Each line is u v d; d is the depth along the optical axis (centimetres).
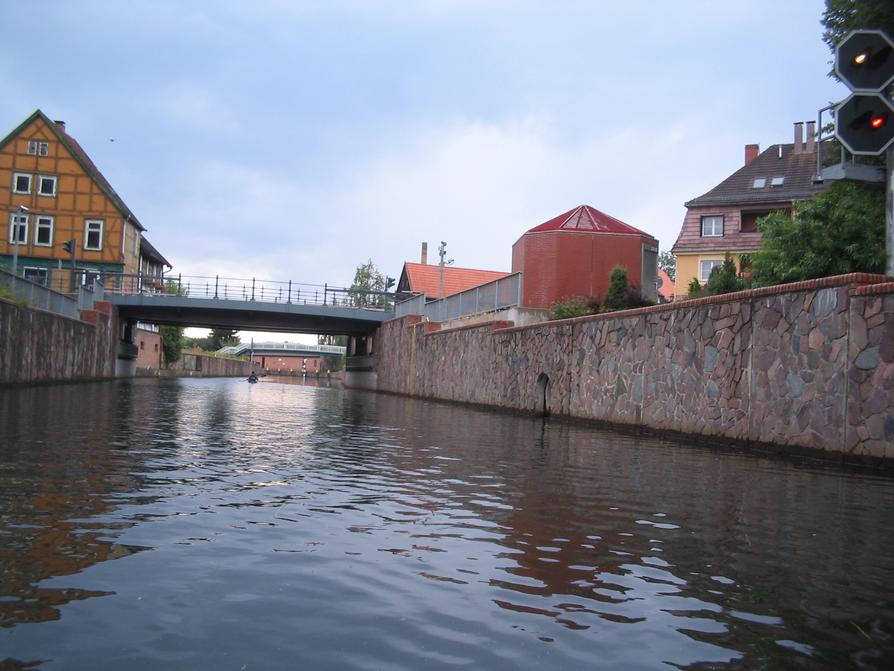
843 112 954
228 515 470
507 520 480
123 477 600
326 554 382
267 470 688
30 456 700
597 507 536
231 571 346
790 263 1273
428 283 5209
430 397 3059
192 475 631
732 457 930
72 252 3788
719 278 1841
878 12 1207
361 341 5422
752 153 4138
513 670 244
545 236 2777
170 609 291
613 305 2288
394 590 325
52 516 443
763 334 1028
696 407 1184
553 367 1795
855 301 859
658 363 1311
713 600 324
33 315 2492
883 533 468
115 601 298
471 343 2503
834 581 356
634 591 334
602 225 2820
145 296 4078
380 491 583
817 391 916
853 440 851
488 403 2273
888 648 272
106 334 3797
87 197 4775
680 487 650
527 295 2781
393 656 252
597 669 247
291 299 4278
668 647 269
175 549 381
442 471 716
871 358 832
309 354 10731
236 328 5197
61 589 311
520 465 782
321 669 240
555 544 418
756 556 403
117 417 1252
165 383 3797
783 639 279
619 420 1442
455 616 294
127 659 243
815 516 523
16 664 236
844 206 1238
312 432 1157
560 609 307
